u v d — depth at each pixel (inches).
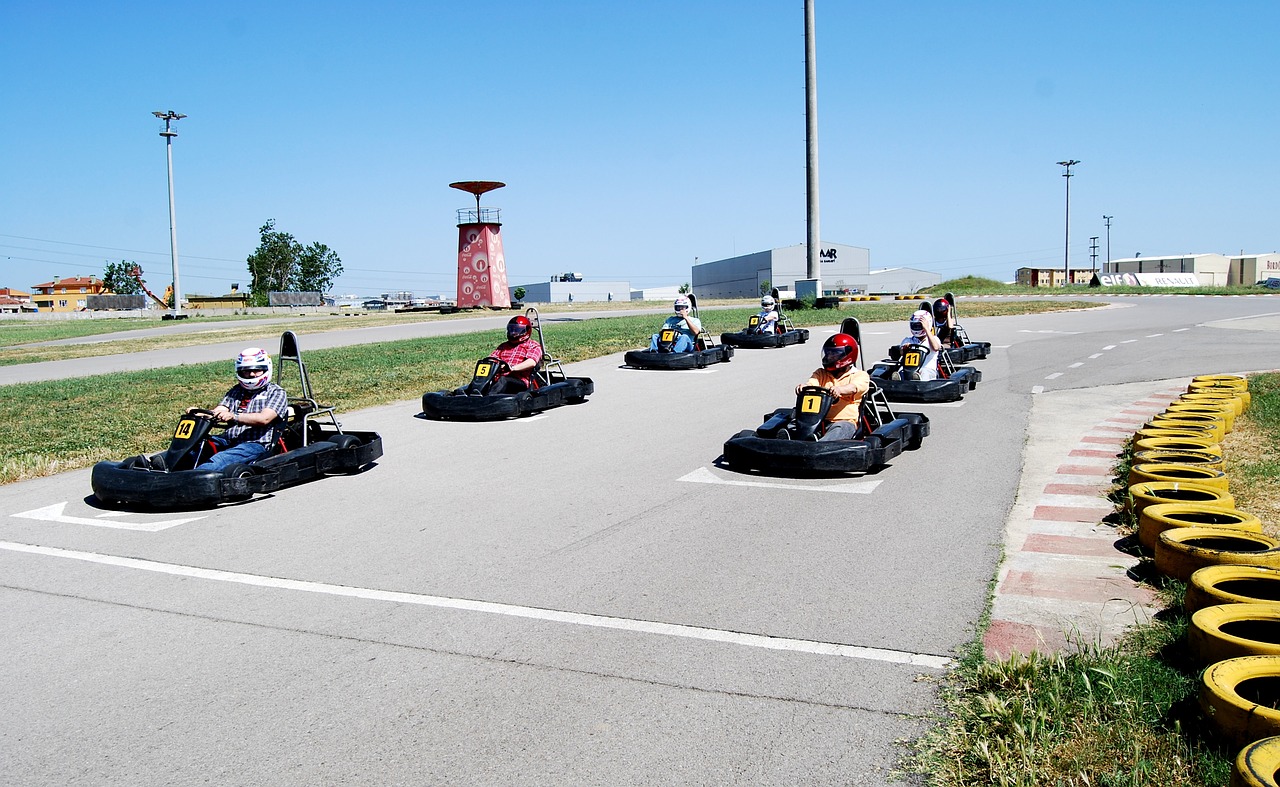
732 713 134.7
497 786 117.6
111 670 155.3
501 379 428.5
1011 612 169.9
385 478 303.7
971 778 115.3
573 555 213.6
